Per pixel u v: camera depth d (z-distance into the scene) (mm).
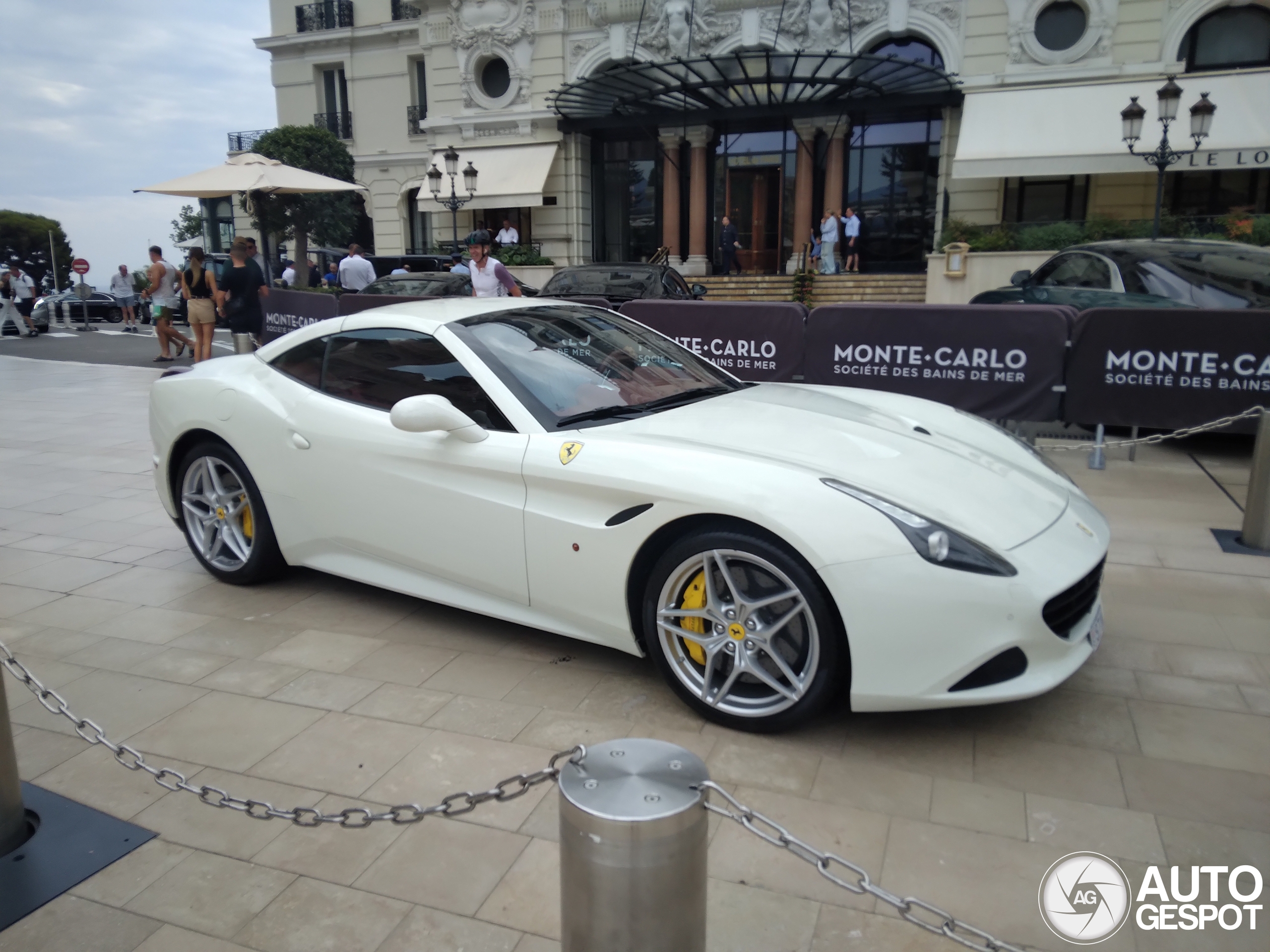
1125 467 6559
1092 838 2389
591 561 3098
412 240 29359
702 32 22234
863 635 2631
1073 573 2717
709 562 2875
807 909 2145
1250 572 4328
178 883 2293
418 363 3662
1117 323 6453
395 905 2201
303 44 29000
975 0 19938
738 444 3092
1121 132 16969
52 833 2490
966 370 6855
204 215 31562
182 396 4277
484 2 24359
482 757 2832
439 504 3457
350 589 4293
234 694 3271
